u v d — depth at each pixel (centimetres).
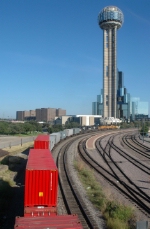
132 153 5462
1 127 10388
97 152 5600
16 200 2277
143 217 1945
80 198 2222
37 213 1669
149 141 7331
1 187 2394
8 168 3531
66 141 7038
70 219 1268
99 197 2381
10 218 1866
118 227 1670
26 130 11288
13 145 6681
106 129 12825
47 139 4022
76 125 16925
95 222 1741
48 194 1694
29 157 2128
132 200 2380
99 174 3591
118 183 3058
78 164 3991
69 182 2845
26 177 1678
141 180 3188
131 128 14512
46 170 1694
